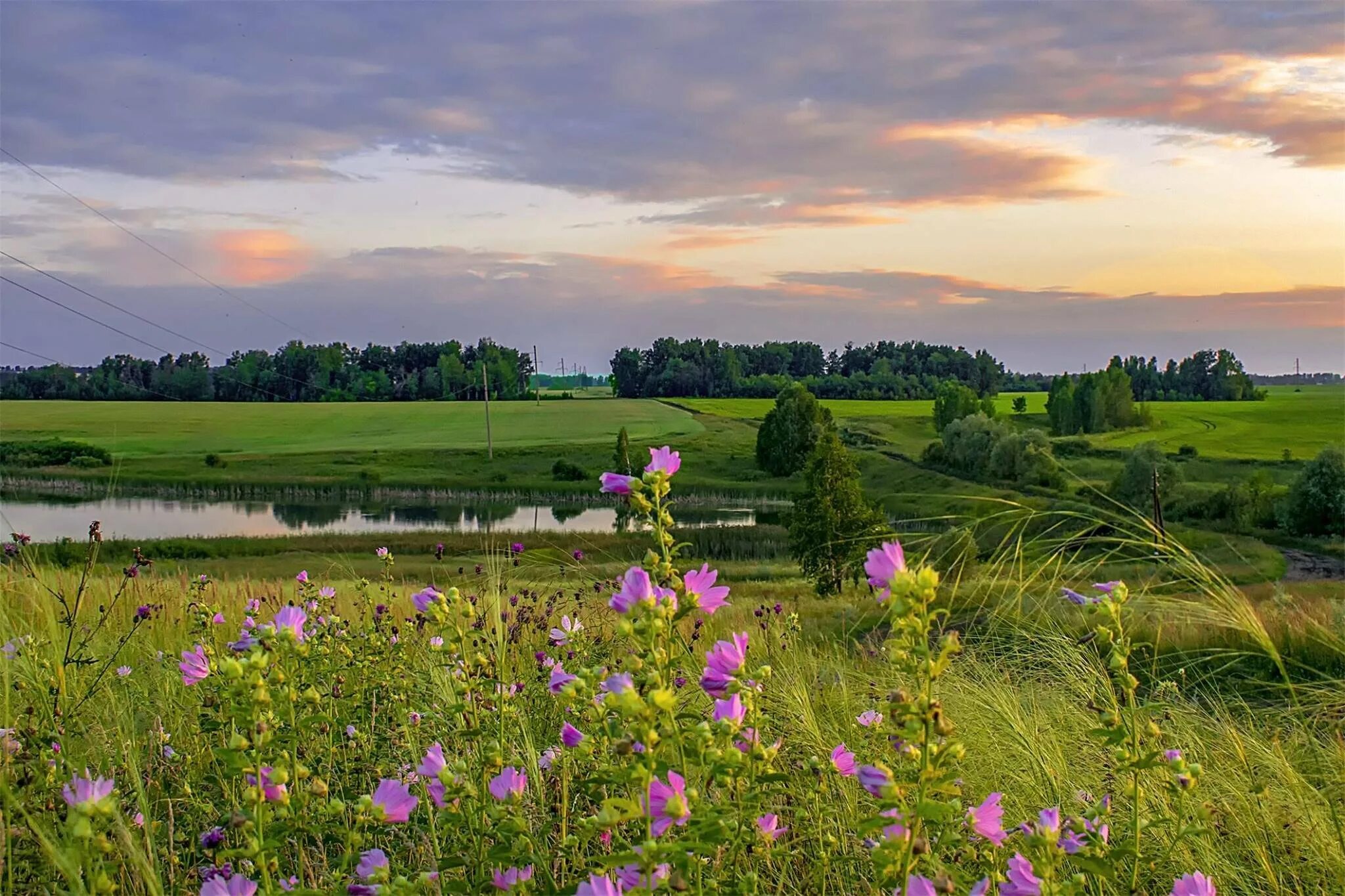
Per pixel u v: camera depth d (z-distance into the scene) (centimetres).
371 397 17112
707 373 18462
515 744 274
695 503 7694
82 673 353
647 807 176
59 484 8162
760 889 241
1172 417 12900
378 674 346
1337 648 411
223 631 459
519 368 18400
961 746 179
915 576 177
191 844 266
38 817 226
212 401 16475
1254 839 300
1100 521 338
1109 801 270
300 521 6362
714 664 204
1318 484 4581
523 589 571
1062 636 385
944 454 7988
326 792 212
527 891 211
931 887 177
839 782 279
